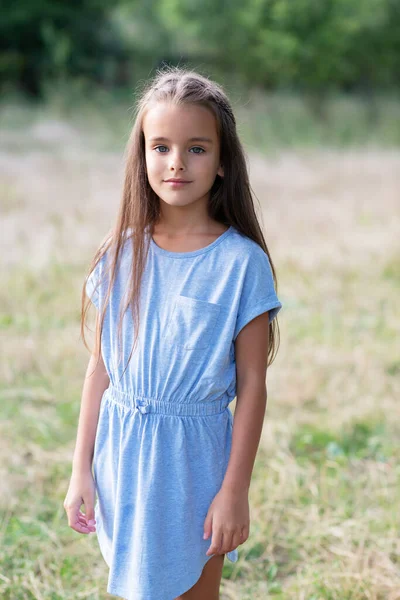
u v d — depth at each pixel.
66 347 4.63
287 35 17.34
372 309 5.58
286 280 6.20
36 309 5.32
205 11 17.81
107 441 1.97
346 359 4.59
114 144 13.60
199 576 1.91
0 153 12.16
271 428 3.71
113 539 1.91
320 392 4.20
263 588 2.64
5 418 3.79
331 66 17.78
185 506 1.86
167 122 1.83
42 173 10.84
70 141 13.62
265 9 17.47
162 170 1.86
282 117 16.14
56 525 2.92
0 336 4.82
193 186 1.86
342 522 2.96
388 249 7.14
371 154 14.66
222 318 1.85
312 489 3.19
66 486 3.19
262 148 14.28
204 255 1.89
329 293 5.89
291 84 18.09
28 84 19.12
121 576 1.90
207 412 1.88
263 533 2.90
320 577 2.62
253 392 1.88
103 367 2.03
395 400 4.12
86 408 2.03
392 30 18.02
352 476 3.39
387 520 2.96
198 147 1.85
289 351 4.70
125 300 1.92
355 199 9.98
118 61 20.00
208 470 1.88
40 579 2.63
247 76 18.41
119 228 1.97
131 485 1.89
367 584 2.57
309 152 14.42
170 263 1.90
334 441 3.68
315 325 5.19
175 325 1.85
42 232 7.47
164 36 19.61
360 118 16.73
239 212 1.95
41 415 3.84
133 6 19.69
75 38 19.48
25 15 18.84
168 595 1.87
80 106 16.08
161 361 1.86
